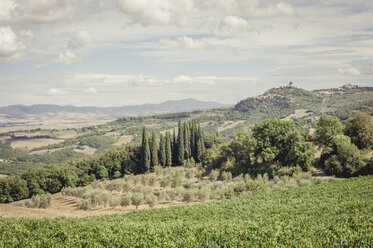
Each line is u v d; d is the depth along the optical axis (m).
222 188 69.56
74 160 127.94
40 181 101.06
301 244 27.86
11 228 36.12
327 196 53.16
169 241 31.19
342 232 30.39
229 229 34.50
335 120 83.88
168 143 119.94
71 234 34.81
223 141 136.12
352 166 70.25
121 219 48.75
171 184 85.81
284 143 85.69
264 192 62.22
